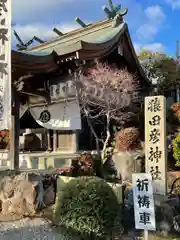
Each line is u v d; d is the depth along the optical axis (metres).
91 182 4.38
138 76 14.09
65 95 10.01
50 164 11.91
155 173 5.74
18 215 5.81
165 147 5.74
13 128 8.49
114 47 11.28
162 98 5.79
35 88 9.71
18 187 6.06
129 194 5.71
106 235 4.14
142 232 5.07
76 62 9.09
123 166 9.76
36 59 7.96
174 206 5.46
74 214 4.04
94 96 10.51
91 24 13.25
